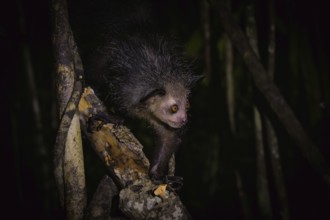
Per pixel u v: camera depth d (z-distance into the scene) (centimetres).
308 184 267
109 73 200
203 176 275
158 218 169
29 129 281
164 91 199
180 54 207
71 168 174
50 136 278
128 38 203
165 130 201
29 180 273
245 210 244
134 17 208
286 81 262
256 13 242
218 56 246
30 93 260
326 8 236
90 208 178
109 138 177
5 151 268
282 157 271
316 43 240
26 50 257
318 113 233
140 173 175
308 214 261
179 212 170
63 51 173
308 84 233
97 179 264
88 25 207
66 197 175
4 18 253
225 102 250
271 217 228
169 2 250
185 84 203
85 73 202
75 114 173
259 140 226
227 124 251
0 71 265
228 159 262
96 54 203
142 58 200
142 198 171
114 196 179
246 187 268
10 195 268
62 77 173
